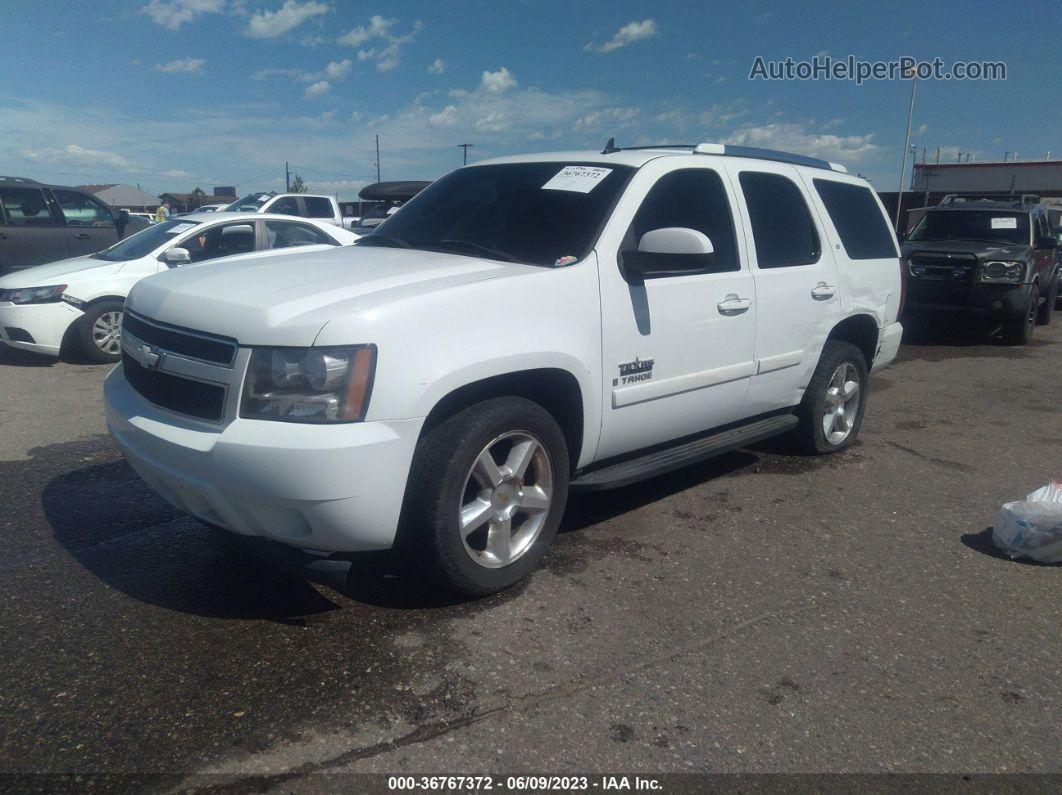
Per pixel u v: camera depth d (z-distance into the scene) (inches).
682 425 175.3
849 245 224.7
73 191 480.7
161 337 135.0
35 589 145.0
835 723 113.7
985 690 122.9
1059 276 563.2
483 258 156.2
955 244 460.8
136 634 130.4
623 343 155.6
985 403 314.0
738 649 131.1
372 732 108.1
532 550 146.9
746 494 202.4
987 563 167.3
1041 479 222.2
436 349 125.4
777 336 194.5
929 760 107.0
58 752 102.7
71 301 339.3
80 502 187.8
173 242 361.7
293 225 390.0
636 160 171.3
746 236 186.9
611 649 129.6
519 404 138.2
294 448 115.4
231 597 143.1
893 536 179.5
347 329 118.9
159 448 127.6
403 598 143.8
